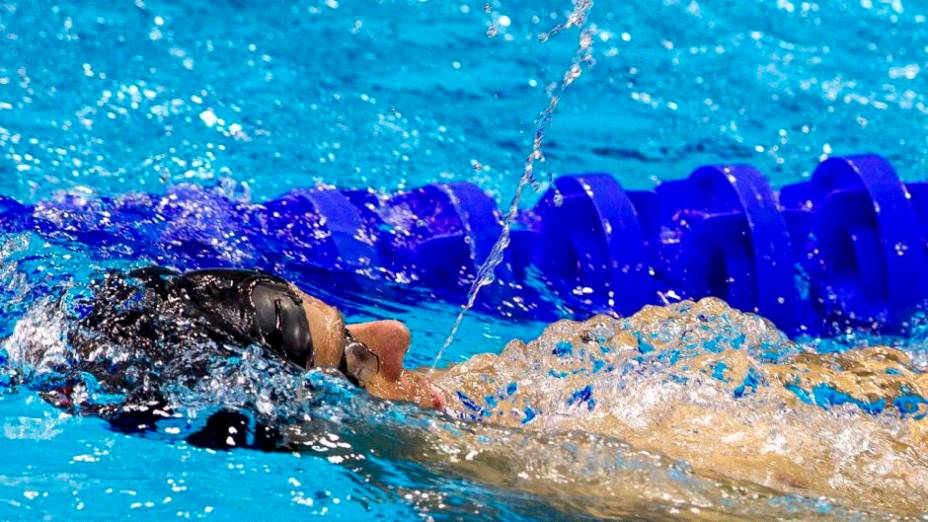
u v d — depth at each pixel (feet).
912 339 36.19
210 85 50.47
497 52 56.54
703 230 38.63
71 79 48.85
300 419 20.31
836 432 22.17
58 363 20.83
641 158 47.52
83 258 31.45
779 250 37.78
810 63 56.24
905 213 38.52
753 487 19.83
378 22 58.95
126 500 19.01
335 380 20.93
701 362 24.88
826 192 40.70
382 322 22.71
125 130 44.98
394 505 18.90
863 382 24.34
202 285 20.84
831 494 20.10
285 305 20.53
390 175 44.73
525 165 46.68
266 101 49.80
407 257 37.86
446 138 48.42
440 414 21.36
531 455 20.35
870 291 38.09
